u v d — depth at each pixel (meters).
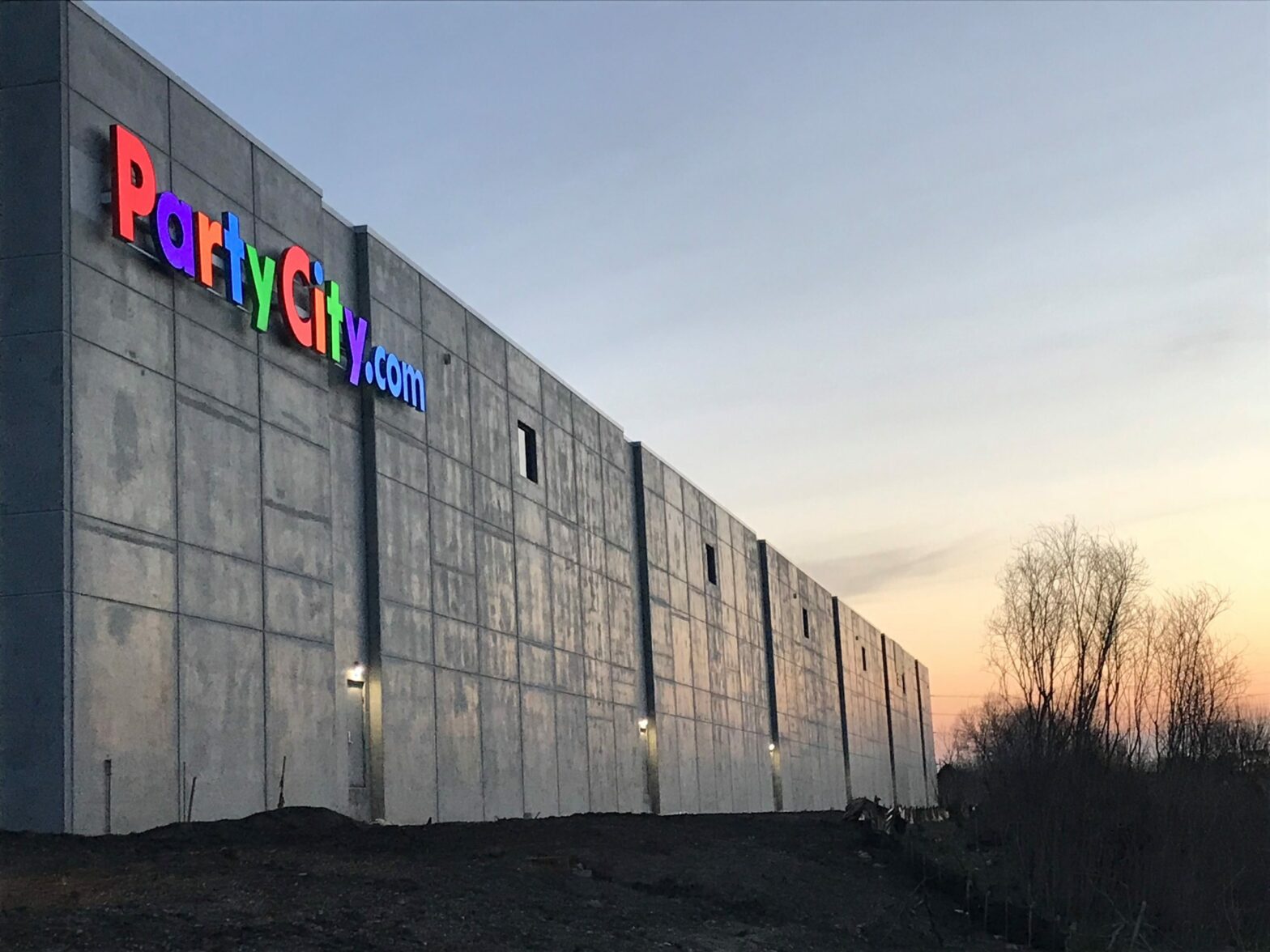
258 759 23.02
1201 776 27.09
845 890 23.77
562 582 38.97
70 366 19.70
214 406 22.92
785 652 65.69
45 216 20.00
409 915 15.59
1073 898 24.00
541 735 35.97
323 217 28.02
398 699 28.55
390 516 29.05
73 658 19.14
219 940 13.42
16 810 18.83
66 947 12.62
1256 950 23.75
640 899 19.44
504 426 36.06
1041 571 32.69
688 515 52.94
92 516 19.81
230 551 22.94
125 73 21.75
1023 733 29.16
